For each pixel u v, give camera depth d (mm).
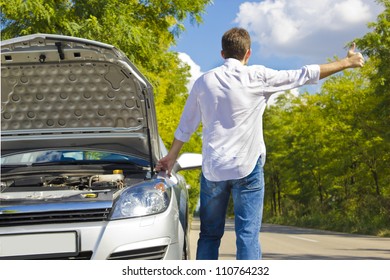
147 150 4980
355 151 32000
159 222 3912
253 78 3918
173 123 21891
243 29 4055
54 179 4711
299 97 41656
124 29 10898
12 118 4961
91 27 10367
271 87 3941
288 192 57031
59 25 10555
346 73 32250
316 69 3924
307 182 44594
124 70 4594
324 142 36500
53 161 4969
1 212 3848
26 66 4637
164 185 4188
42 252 3771
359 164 34188
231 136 3928
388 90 26594
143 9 12875
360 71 30547
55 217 3889
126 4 11789
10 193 4160
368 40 25578
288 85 3938
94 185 4340
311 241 18672
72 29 10305
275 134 58000
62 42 4441
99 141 4934
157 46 12586
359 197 34875
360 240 19344
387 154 31281
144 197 4004
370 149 31297
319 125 38906
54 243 3787
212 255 4102
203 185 4105
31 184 4625
